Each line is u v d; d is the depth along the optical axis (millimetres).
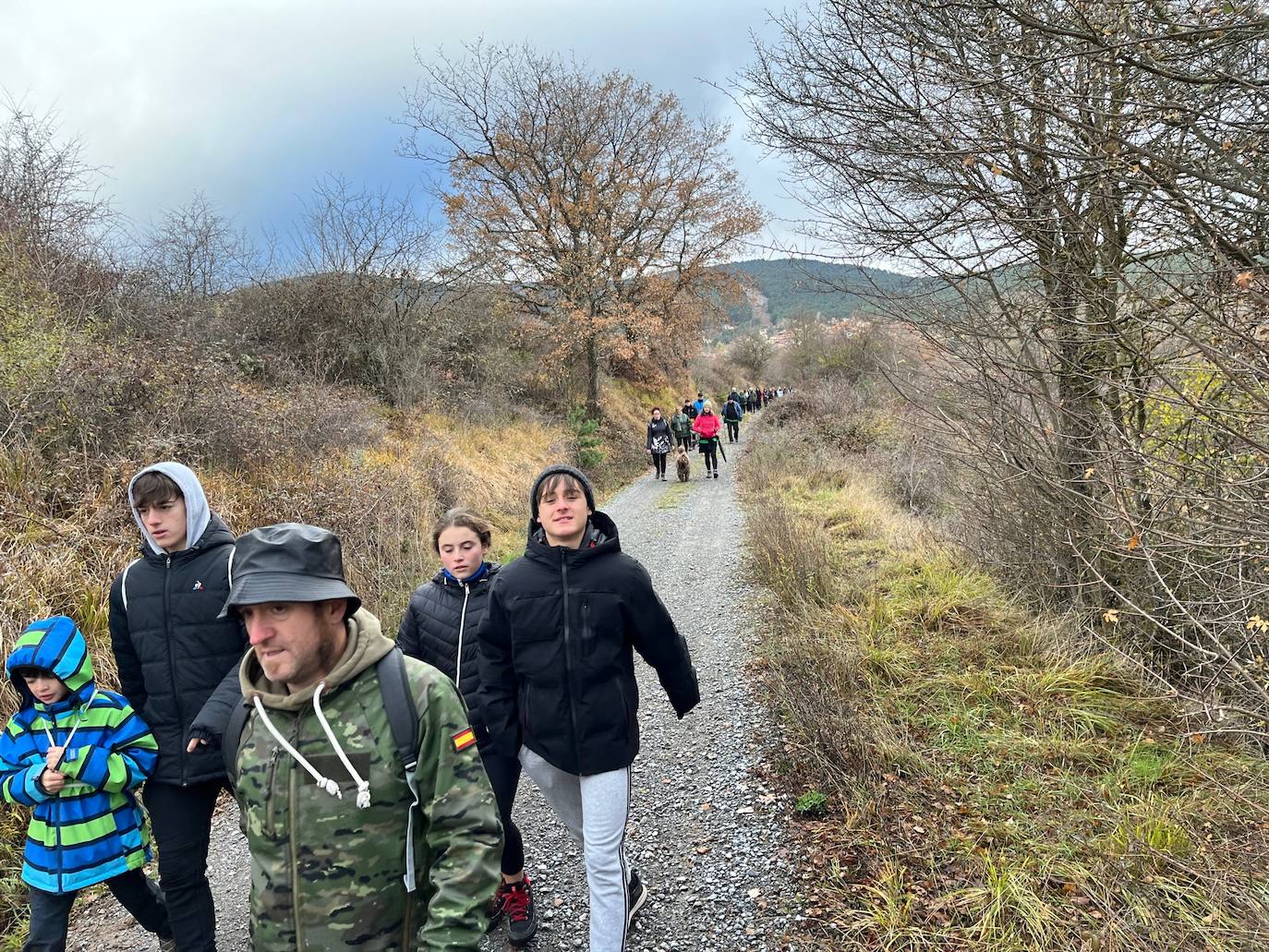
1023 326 4559
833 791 3600
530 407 18984
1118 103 3365
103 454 5930
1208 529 3555
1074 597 5293
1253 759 3557
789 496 11898
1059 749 3787
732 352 62719
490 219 20938
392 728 1500
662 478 17234
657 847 3383
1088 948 2473
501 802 2658
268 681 1575
